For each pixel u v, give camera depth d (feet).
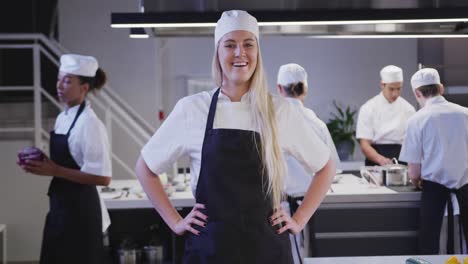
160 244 12.63
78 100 10.50
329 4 11.05
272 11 11.02
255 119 6.41
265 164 6.34
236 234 6.26
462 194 11.50
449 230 11.66
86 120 10.12
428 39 20.44
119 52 22.21
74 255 10.09
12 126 18.94
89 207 10.17
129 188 13.74
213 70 6.73
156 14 11.08
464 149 11.47
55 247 10.13
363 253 12.16
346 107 24.16
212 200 6.31
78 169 10.27
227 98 6.60
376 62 24.09
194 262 6.42
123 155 21.97
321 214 12.07
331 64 24.09
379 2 10.93
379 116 16.10
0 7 20.81
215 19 11.04
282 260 6.41
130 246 12.46
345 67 24.11
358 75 24.11
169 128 6.66
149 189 6.90
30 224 17.19
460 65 19.34
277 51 24.04
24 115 19.16
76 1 22.04
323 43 24.03
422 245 11.80
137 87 22.33
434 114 11.59
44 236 10.30
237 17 6.46
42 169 9.80
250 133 6.37
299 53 24.03
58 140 10.26
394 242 12.19
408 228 12.22
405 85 24.03
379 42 24.02
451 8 10.83
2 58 20.45
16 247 17.16
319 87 24.11
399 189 12.56
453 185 11.50
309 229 11.83
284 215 6.45
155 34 13.56
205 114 6.54
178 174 15.53
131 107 22.30
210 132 6.41
